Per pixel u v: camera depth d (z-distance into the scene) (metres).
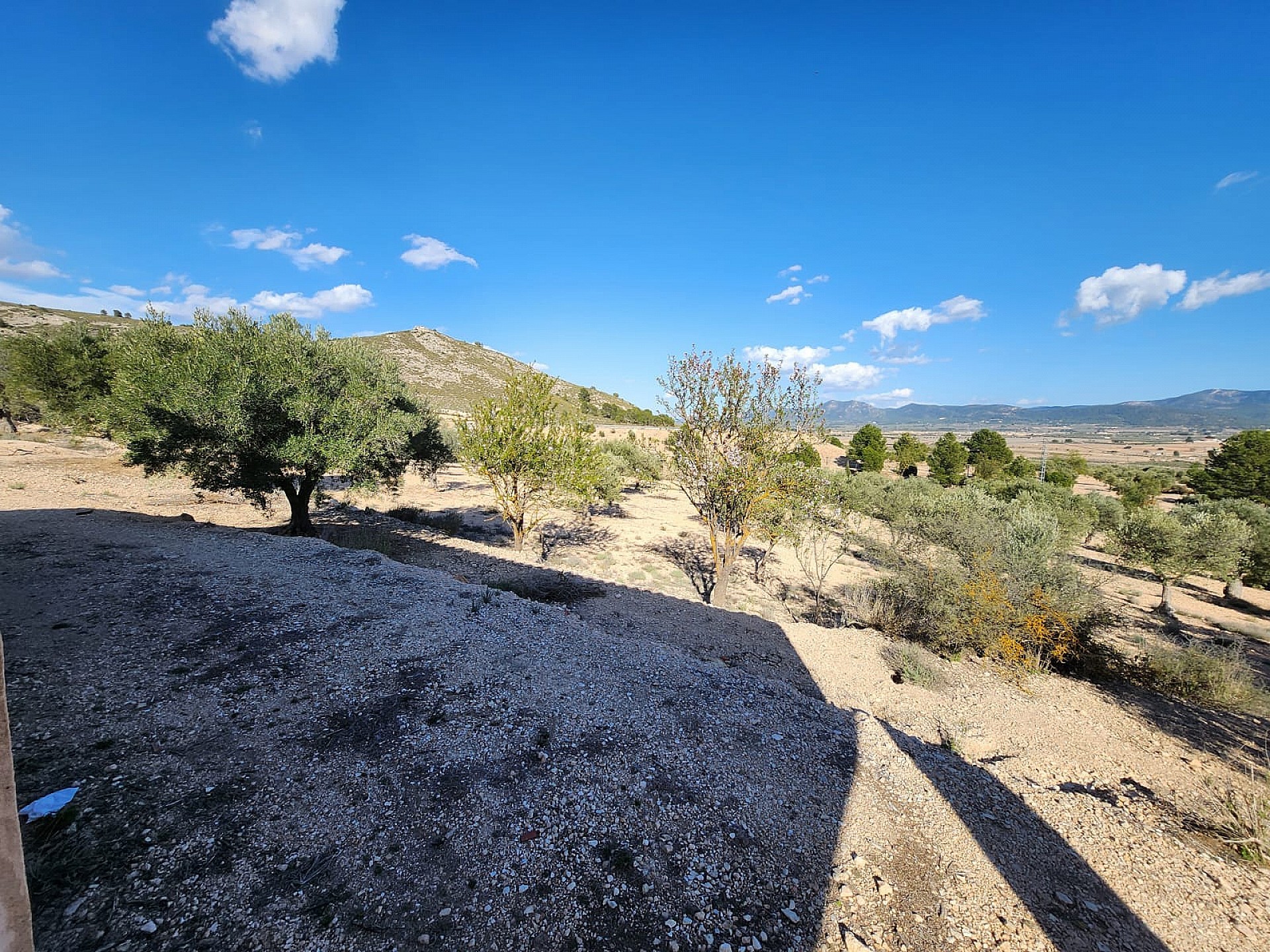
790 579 16.97
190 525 10.91
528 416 14.13
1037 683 8.85
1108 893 3.46
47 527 9.48
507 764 3.97
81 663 4.70
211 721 4.09
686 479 12.55
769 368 11.41
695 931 2.82
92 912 2.45
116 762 3.50
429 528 16.42
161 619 5.80
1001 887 3.41
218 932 2.46
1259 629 15.80
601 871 3.11
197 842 2.94
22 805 3.02
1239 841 4.38
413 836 3.18
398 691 4.83
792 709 5.71
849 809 4.05
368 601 7.02
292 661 5.15
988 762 5.90
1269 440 36.81
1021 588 9.96
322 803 3.36
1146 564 17.69
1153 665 9.41
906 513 19.45
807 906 3.08
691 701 5.45
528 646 6.20
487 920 2.72
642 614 9.92
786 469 11.56
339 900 2.71
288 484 11.57
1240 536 16.69
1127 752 6.64
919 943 2.90
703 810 3.77
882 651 9.55
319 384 11.47
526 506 14.95
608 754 4.28
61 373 20.92
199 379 9.42
